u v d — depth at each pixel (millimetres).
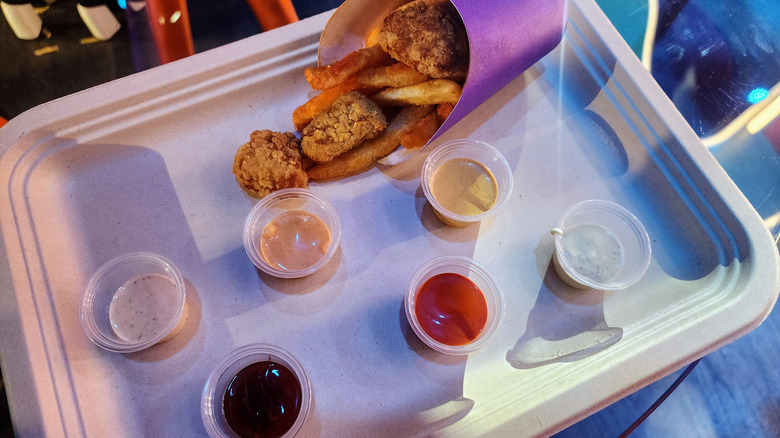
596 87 281
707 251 253
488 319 239
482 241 256
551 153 274
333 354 234
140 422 223
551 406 215
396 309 242
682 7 318
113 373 229
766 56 308
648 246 243
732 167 285
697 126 292
